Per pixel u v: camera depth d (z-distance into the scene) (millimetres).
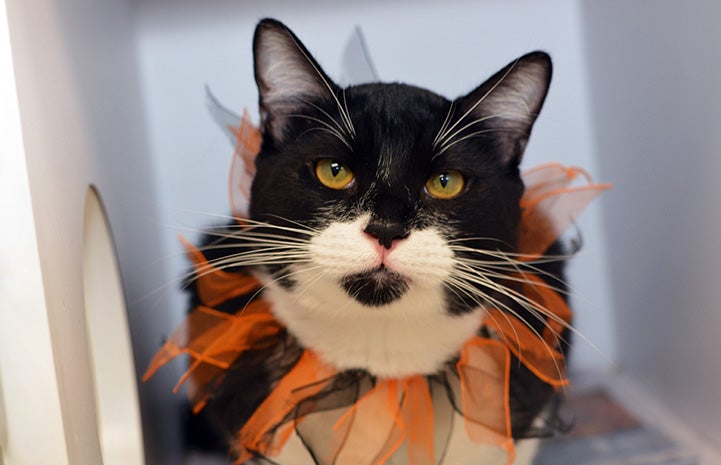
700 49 1167
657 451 1242
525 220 1252
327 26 1539
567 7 1543
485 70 1552
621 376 1412
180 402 1339
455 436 1146
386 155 1078
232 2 1538
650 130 1334
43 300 916
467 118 1136
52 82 1024
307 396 1119
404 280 1056
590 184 1358
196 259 1233
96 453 1117
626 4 1369
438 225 1067
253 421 1125
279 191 1109
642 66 1343
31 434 949
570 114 1543
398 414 1124
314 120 1128
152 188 1517
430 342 1153
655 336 1351
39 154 942
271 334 1179
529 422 1159
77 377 1037
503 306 1130
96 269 1248
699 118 1185
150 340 1395
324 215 1069
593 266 1459
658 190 1320
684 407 1274
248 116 1350
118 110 1375
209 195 1544
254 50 1125
